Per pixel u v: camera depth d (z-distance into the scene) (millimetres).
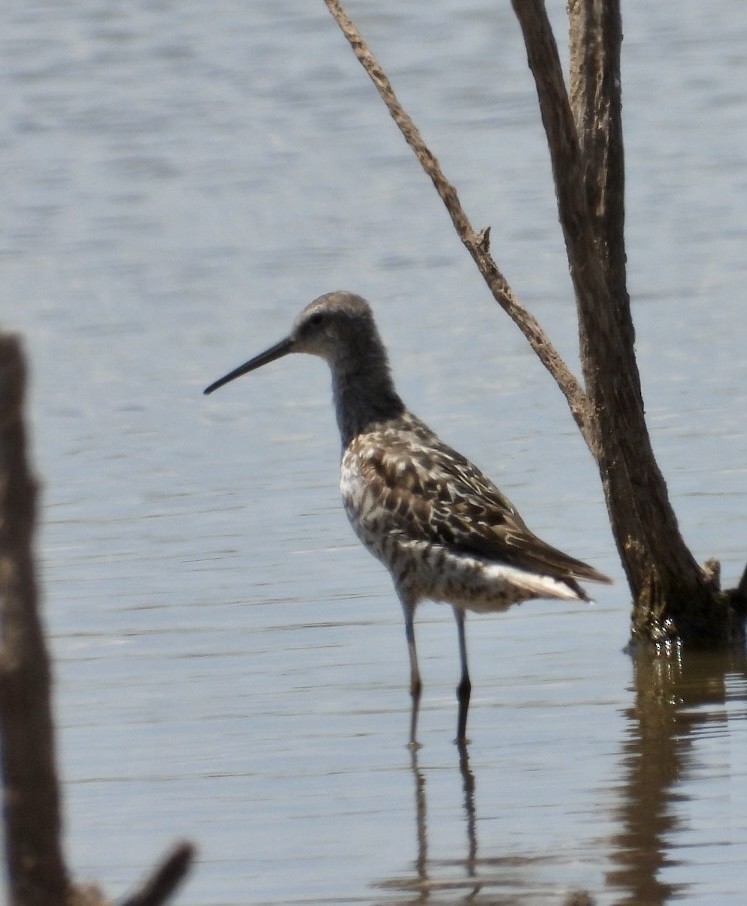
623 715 11484
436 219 24688
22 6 32156
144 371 19953
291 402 19000
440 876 8938
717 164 26406
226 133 28266
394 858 9195
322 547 15023
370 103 29312
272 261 23312
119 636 13109
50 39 31266
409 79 30141
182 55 30750
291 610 13648
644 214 24641
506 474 16422
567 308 21281
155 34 31531
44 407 18938
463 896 8688
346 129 28375
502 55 30891
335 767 10672
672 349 19828
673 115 28672
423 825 9656
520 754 10812
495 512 11438
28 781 3666
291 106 29203
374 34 31938
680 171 26219
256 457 17375
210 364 20125
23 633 3639
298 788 10320
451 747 10969
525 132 27953
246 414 18672
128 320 21609
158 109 29062
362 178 26453
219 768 10641
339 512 15844
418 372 19516
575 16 12086
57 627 13289
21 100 29234
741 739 10867
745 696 11797
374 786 10320
